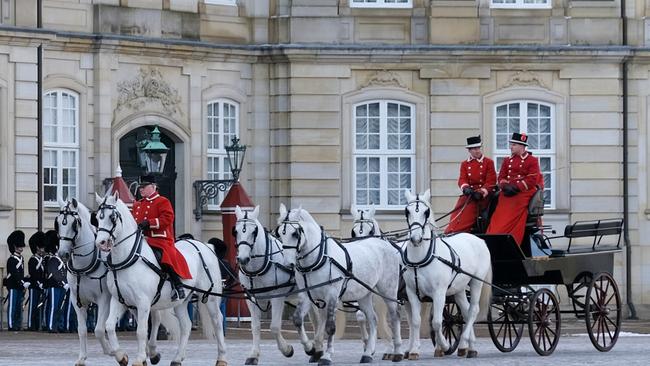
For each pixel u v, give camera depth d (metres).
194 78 63.50
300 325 41.44
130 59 61.59
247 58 64.88
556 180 66.56
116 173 58.94
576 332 57.06
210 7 64.19
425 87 65.62
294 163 64.69
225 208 59.94
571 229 45.59
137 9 61.88
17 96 58.44
